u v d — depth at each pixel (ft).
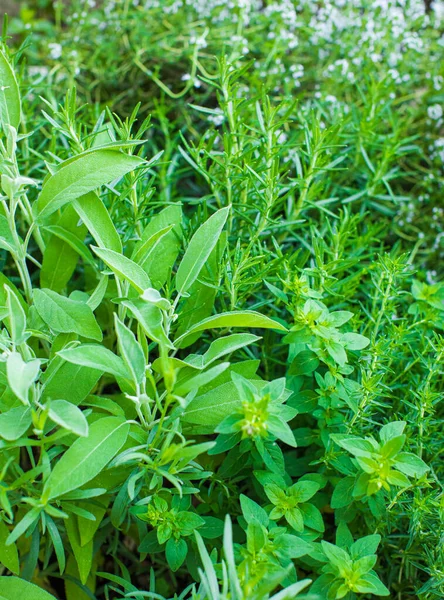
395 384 1.31
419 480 1.02
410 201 1.78
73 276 1.58
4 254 1.42
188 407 1.07
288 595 0.81
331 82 1.83
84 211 1.13
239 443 1.13
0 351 1.10
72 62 1.82
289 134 1.75
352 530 1.23
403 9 1.97
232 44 1.73
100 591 1.33
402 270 1.27
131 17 1.92
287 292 1.26
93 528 1.09
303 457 1.25
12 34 2.21
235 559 1.02
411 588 1.24
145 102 1.91
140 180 1.26
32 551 1.09
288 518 1.02
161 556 1.36
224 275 1.20
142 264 1.17
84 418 0.91
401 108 1.87
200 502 1.35
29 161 1.53
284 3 1.82
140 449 1.06
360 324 1.30
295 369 1.14
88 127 1.62
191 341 1.22
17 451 1.10
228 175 1.30
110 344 1.41
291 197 1.42
